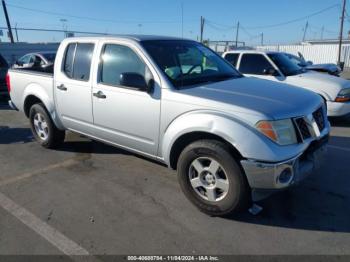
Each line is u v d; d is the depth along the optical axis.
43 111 5.18
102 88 4.09
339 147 5.48
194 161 3.32
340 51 27.30
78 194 3.87
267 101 3.16
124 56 3.93
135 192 3.90
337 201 3.63
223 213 3.22
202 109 3.20
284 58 7.94
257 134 2.90
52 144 5.37
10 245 2.91
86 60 4.36
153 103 3.57
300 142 3.06
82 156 5.14
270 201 3.64
